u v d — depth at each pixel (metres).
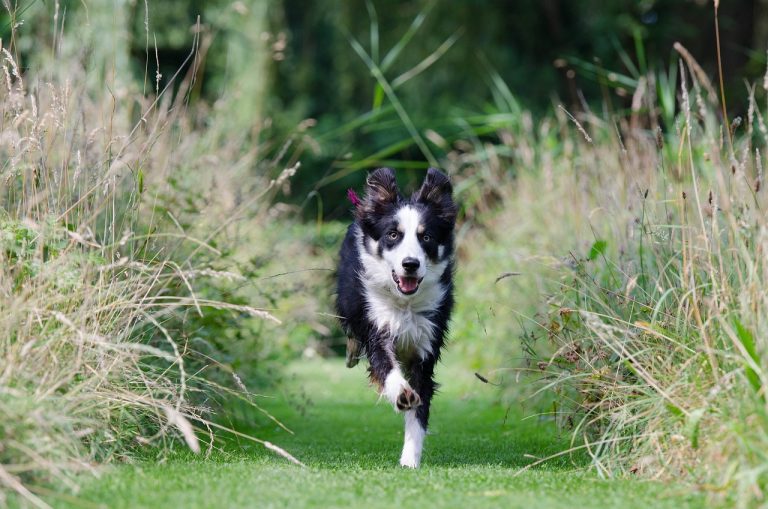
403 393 9.12
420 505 6.40
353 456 9.43
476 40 32.50
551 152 16.03
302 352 19.11
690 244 8.09
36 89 9.69
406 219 10.03
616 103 29.81
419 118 32.50
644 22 31.84
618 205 10.93
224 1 30.44
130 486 6.72
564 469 8.40
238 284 11.29
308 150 31.19
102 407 7.84
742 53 30.62
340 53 34.81
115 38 12.17
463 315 17.31
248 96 29.89
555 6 32.88
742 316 7.21
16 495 6.21
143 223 10.44
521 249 15.06
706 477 6.91
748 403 6.73
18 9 11.05
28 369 7.18
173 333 9.69
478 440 11.03
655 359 8.27
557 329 9.60
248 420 11.64
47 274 7.59
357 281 10.40
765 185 8.38
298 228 16.58
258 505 6.27
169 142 11.78
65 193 8.83
